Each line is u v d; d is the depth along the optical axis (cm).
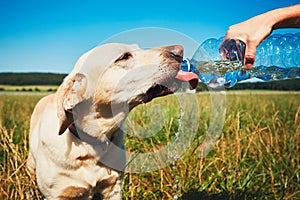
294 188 88
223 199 82
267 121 141
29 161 82
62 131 64
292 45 69
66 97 62
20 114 175
